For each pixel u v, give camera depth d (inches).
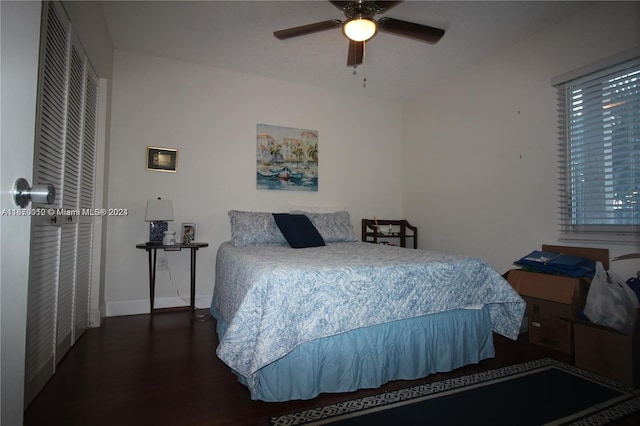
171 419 54.8
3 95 22.8
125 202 119.6
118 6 96.2
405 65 131.6
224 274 99.3
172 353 82.6
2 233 22.9
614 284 78.0
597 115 94.0
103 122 105.0
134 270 120.0
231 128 136.0
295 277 60.7
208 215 131.2
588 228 96.0
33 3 27.3
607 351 71.6
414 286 70.1
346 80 145.7
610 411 58.1
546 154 106.3
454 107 141.9
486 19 101.5
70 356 79.7
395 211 169.9
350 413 57.2
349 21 78.6
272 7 96.3
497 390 65.4
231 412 57.2
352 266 66.8
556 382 68.8
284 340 56.5
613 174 90.4
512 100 117.3
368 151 164.1
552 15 99.5
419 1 93.0
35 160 56.2
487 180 126.6
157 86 125.3
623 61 86.7
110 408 57.7
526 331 100.8
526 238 112.0
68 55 72.6
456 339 75.2
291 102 147.4
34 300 59.9
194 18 101.9
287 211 144.6
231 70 136.6
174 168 126.5
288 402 60.5
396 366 69.2
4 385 23.2
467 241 134.7
